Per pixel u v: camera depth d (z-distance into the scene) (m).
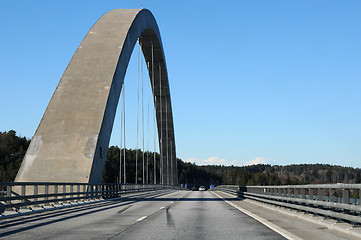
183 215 17.36
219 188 75.94
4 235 10.94
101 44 41.81
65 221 14.64
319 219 13.83
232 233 11.37
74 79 37.81
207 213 18.50
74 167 31.58
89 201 26.73
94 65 39.12
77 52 40.88
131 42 45.56
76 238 10.37
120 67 40.50
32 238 10.36
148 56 73.31
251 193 29.12
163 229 12.29
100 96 36.16
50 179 31.03
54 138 33.41
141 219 15.45
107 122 35.94
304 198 15.91
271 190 22.72
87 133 33.53
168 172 94.94
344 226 11.54
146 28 56.50
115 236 10.73
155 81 79.38
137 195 44.16
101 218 15.82
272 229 12.29
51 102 36.06
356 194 11.87
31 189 30.67
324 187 13.16
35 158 32.25
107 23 45.66
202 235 10.95
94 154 32.25
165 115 87.19
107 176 113.69
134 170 145.75
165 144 93.31
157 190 64.50
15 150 92.25
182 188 124.56
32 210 17.80
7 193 16.31
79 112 35.03
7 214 15.58
